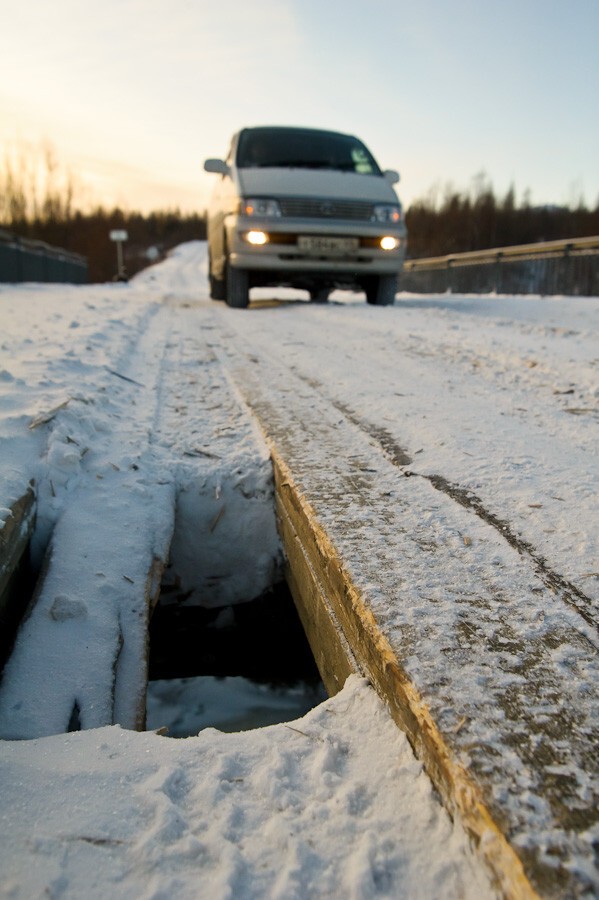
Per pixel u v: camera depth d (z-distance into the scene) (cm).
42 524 208
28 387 288
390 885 81
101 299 886
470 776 86
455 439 244
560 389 331
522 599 132
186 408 314
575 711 99
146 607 181
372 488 196
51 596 175
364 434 255
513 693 103
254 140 821
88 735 117
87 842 89
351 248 754
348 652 142
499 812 81
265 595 255
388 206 765
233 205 754
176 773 102
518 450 229
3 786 100
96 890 82
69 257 2042
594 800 82
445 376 372
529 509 177
